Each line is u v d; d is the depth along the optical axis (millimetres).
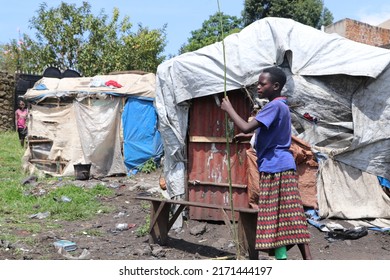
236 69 6809
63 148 11914
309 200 6855
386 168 6848
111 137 11992
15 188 9609
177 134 7207
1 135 18328
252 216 5207
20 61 23641
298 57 6820
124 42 23688
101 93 11828
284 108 4262
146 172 12281
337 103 6770
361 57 6680
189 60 7035
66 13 22938
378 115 6711
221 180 7164
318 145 6926
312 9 27359
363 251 5930
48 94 11867
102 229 7031
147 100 12281
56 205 8281
